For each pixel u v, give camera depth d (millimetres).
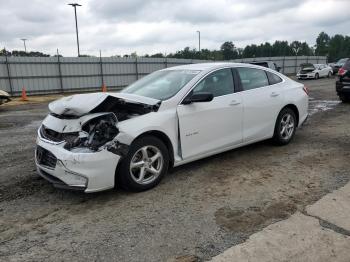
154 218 3775
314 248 3125
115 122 4195
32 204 4230
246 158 5793
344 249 3102
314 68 32406
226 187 4570
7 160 6117
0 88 23938
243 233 3412
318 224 3527
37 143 4527
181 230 3504
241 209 3926
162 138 4676
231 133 5453
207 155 5191
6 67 23953
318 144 6590
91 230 3570
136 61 30828
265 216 3740
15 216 3924
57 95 25375
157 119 4492
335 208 3861
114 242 3324
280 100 6230
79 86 27844
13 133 8914
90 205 4148
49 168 4215
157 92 5078
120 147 4117
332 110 10906
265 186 4570
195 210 3934
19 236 3494
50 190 4648
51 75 26156
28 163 5879
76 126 4168
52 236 3477
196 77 5105
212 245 3219
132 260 3029
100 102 4227
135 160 4387
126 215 3867
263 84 6129
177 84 5094
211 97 4738
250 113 5691
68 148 4066
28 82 25062
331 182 4629
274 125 6219
